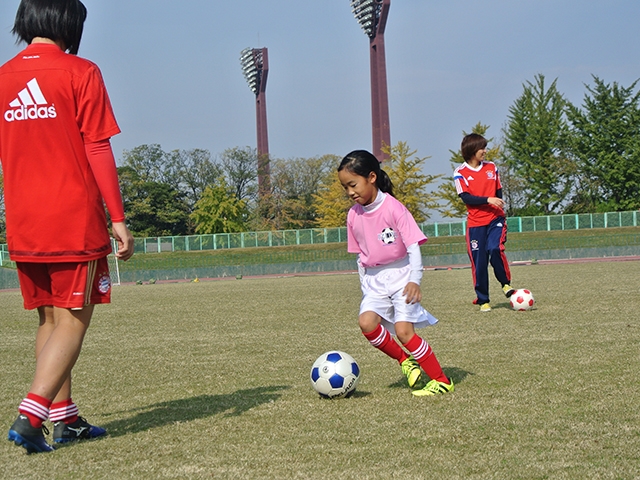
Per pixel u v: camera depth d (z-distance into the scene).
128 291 21.78
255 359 6.61
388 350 4.83
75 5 3.77
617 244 38.38
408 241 4.58
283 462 3.19
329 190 64.50
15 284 34.12
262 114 93.56
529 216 53.69
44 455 3.45
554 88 60.28
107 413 4.48
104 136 3.57
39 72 3.55
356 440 3.52
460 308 10.52
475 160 9.73
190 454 3.38
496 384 4.81
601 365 5.37
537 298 11.42
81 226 3.54
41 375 3.48
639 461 3.04
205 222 64.69
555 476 2.87
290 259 41.75
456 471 2.97
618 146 58.62
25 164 3.55
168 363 6.57
